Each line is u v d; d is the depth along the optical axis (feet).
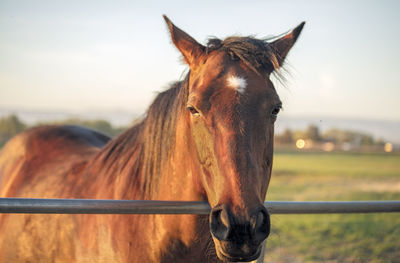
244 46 5.32
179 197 5.85
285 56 6.07
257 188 4.66
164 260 5.90
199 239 5.81
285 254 15.69
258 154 4.87
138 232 6.01
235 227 4.43
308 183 44.27
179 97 5.98
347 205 6.28
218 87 4.99
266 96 5.01
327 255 15.46
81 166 8.23
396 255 15.49
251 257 4.55
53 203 4.85
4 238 8.14
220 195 4.68
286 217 23.45
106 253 6.30
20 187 8.83
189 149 5.62
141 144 6.63
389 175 57.06
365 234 18.89
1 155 10.58
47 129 10.48
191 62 5.73
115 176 6.95
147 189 6.23
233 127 4.79
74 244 6.88
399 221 21.94
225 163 4.70
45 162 9.23
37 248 7.48
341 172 62.44
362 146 178.91
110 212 5.03
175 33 5.82
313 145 173.78
